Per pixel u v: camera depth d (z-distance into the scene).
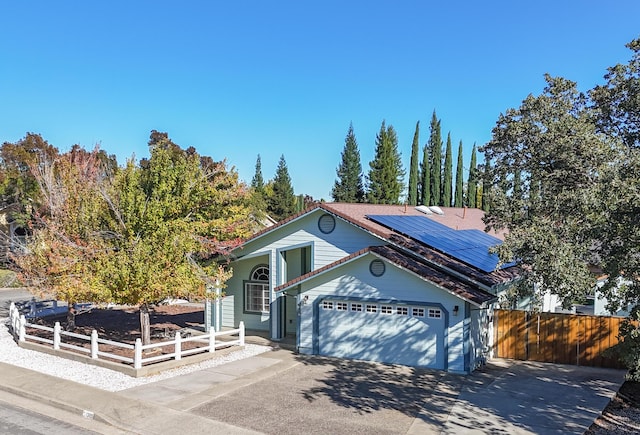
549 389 12.97
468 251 18.12
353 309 16.36
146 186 16.08
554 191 12.02
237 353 16.70
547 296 23.00
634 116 12.23
